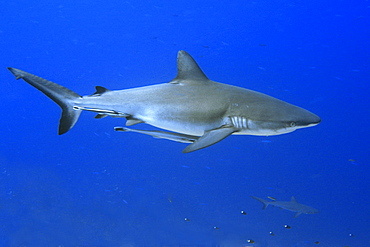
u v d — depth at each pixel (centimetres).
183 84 290
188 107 280
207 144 262
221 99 279
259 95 284
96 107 296
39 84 306
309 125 271
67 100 304
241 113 273
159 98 286
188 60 292
